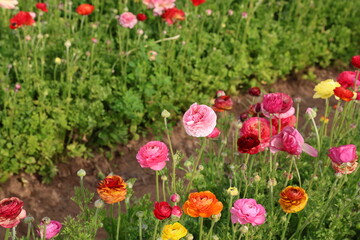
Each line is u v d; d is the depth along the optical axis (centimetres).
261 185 340
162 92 602
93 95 553
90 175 533
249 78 686
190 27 667
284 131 282
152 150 278
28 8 657
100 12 699
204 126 266
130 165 549
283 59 702
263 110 310
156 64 612
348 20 796
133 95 566
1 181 501
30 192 500
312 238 332
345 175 314
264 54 688
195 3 611
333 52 769
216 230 340
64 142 552
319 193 328
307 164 379
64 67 572
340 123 397
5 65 557
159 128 582
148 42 600
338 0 817
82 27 664
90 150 556
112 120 564
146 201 340
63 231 308
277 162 383
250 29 701
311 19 783
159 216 259
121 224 330
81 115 545
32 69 563
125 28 625
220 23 707
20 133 518
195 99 612
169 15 594
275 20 788
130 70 602
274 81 699
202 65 632
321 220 338
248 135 300
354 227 352
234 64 653
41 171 517
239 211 261
